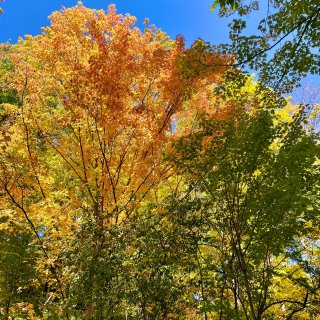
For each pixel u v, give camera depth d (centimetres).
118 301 592
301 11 601
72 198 792
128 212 759
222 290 629
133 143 822
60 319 704
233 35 643
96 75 751
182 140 688
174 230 641
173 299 578
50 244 698
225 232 677
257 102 727
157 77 852
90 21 871
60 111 925
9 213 682
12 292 790
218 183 665
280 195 573
